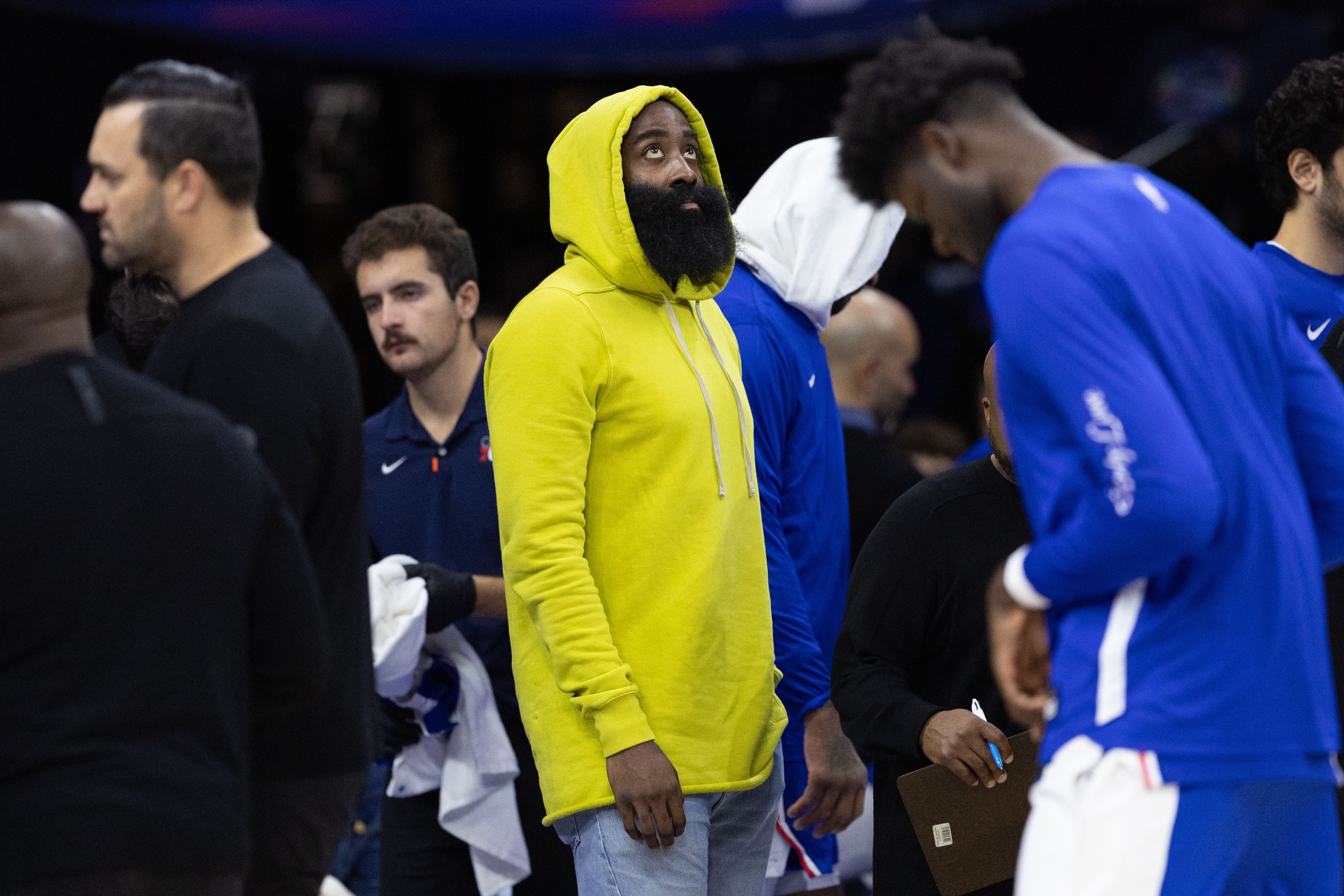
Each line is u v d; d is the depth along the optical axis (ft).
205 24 81.82
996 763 33.40
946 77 26.13
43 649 24.54
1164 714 23.79
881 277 89.51
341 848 48.08
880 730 34.42
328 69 104.99
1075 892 23.73
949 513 35.22
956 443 64.08
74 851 23.58
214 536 25.81
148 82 29.81
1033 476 24.61
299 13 82.17
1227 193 85.56
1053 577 24.12
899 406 53.72
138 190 29.40
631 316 33.40
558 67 87.35
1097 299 23.63
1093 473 23.45
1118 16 99.50
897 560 35.35
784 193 42.22
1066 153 26.20
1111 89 100.27
